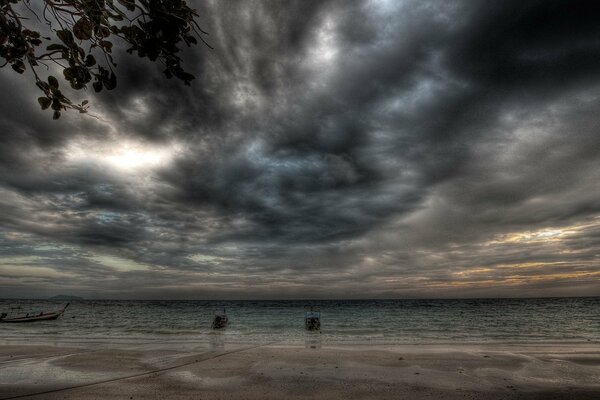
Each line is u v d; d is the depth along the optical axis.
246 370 11.81
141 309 87.19
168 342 21.64
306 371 11.60
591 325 36.16
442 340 22.70
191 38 2.62
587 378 10.62
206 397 8.80
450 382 10.12
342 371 11.57
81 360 13.94
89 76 2.69
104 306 110.19
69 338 24.20
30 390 9.39
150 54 2.63
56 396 8.83
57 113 2.71
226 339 23.78
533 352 15.59
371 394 8.98
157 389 9.52
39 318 40.91
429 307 90.62
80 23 2.46
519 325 36.81
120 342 21.64
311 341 22.33
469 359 13.61
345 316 56.00
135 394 9.05
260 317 55.56
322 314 62.06
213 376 10.99
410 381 10.24
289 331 31.16
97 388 9.61
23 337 24.91
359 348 17.64
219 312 36.12
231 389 9.51
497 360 13.39
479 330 31.09
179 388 9.62
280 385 9.88
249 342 21.78
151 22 2.51
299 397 8.78
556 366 12.31
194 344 20.41
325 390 9.38
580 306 88.38
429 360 13.44
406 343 20.77
